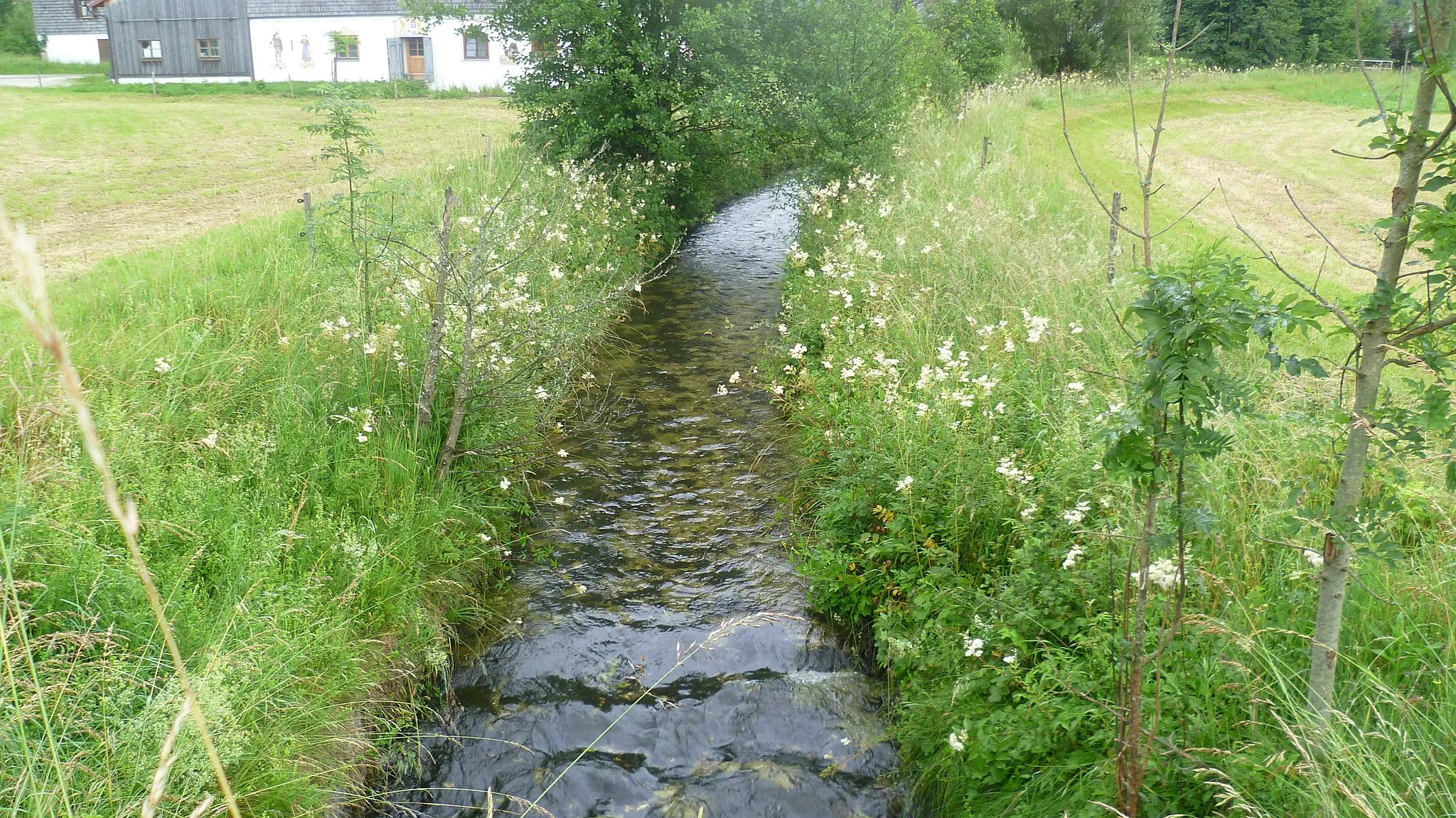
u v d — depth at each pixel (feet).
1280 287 33.58
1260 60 125.08
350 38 114.52
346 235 26.89
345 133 23.93
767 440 26.23
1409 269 31.42
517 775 14.35
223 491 16.24
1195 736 11.11
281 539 15.53
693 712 15.75
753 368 31.55
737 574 19.79
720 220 59.62
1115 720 11.48
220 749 11.07
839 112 46.65
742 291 42.86
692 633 17.81
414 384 22.04
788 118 47.50
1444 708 10.73
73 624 12.19
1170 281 8.98
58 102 91.40
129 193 50.67
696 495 23.15
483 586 19.12
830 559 18.48
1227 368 20.02
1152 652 12.07
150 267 28.76
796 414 26.20
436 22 52.85
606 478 23.97
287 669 13.21
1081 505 14.71
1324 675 10.18
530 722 15.48
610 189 48.60
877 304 28.86
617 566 20.11
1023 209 36.73
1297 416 12.15
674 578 19.66
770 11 47.85
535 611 18.48
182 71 118.01
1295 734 10.66
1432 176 8.86
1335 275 36.73
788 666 16.96
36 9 142.51
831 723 15.48
